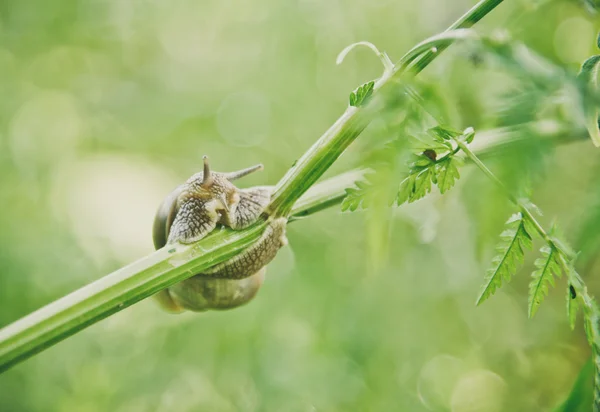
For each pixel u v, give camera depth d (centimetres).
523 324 743
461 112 302
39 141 1016
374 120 190
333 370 678
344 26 851
